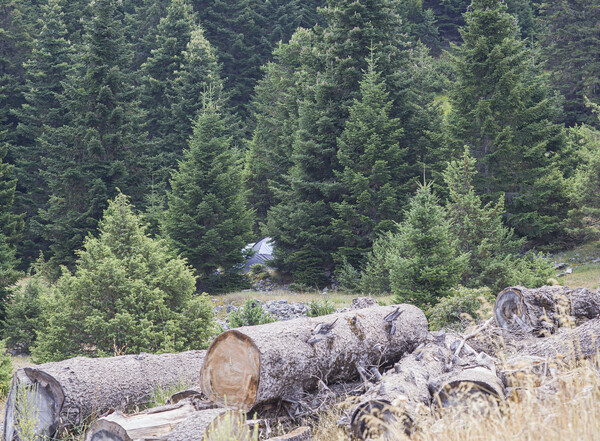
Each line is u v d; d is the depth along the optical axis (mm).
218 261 28922
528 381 4207
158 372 6852
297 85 36500
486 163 26188
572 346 4988
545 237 26766
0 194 31547
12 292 21125
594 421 3342
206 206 28797
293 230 30438
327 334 5637
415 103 32250
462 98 27172
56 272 32312
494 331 7090
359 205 27625
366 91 28516
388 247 23844
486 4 27359
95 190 33844
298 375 5297
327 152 30172
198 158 29844
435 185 26406
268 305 21031
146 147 37375
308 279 29016
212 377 5176
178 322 12719
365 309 6770
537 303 7566
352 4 31281
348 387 5891
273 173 39125
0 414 7109
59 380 5680
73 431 5695
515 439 3309
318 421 5129
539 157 26031
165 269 13766
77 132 35125
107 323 11852
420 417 4352
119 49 36844
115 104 36344
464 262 15078
